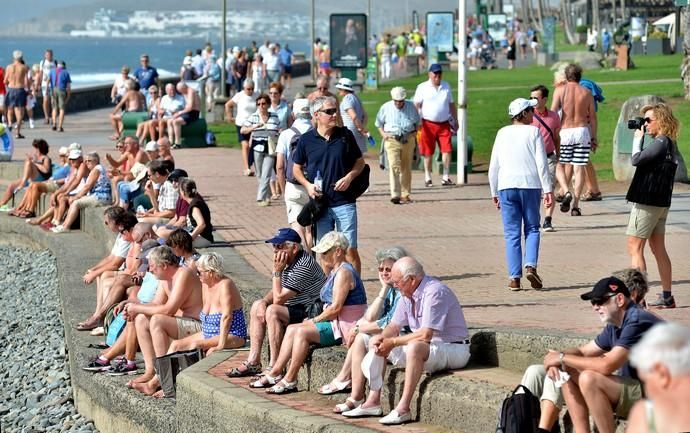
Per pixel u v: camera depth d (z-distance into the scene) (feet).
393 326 55.21
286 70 333.62
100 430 74.18
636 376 46.03
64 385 86.99
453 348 55.21
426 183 133.08
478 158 156.35
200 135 189.16
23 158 172.96
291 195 82.23
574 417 46.29
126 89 199.82
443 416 53.16
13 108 204.95
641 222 66.90
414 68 377.50
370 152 169.99
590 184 116.67
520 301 72.33
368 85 303.48
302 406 56.80
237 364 65.05
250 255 92.68
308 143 72.64
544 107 102.78
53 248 128.16
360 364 55.47
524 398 47.73
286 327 62.64
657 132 66.64
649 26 538.06
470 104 233.96
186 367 67.77
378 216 111.55
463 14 133.80
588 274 80.79
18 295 119.65
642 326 45.57
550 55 425.69
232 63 280.72
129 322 73.97
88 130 222.07
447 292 55.11
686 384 30.12
